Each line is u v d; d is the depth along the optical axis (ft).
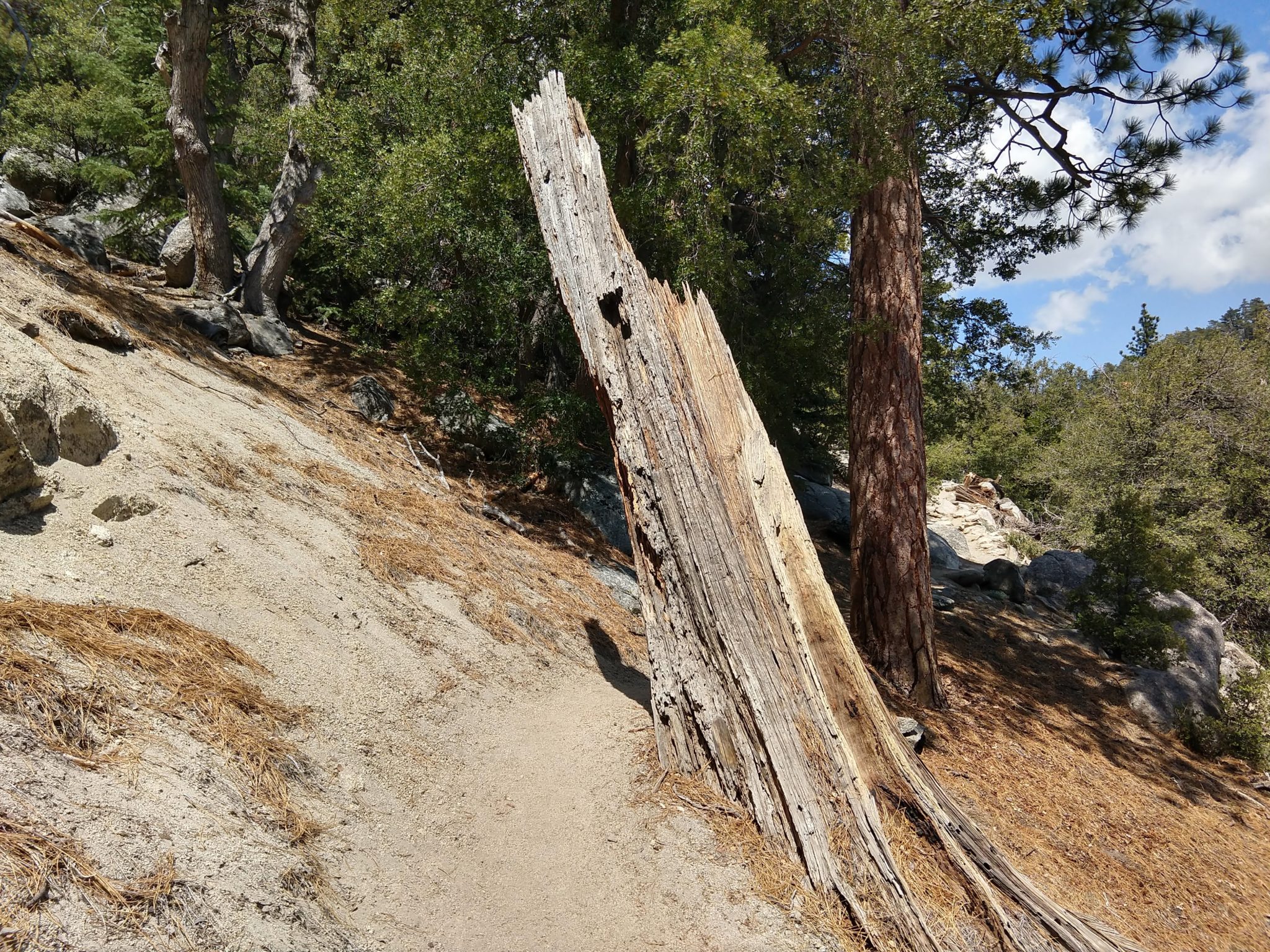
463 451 38.45
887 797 16.92
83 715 10.32
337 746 13.84
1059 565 55.72
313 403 33.99
